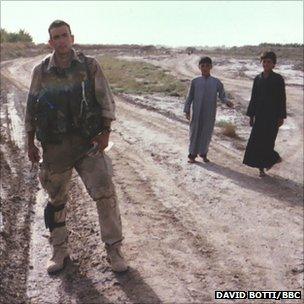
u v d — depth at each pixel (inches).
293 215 233.9
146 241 194.7
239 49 2214.6
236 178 293.0
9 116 475.2
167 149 364.2
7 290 151.6
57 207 160.9
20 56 1775.3
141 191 259.6
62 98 144.3
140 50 2373.3
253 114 295.4
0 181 259.0
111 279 161.8
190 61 1617.9
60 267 164.2
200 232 208.1
